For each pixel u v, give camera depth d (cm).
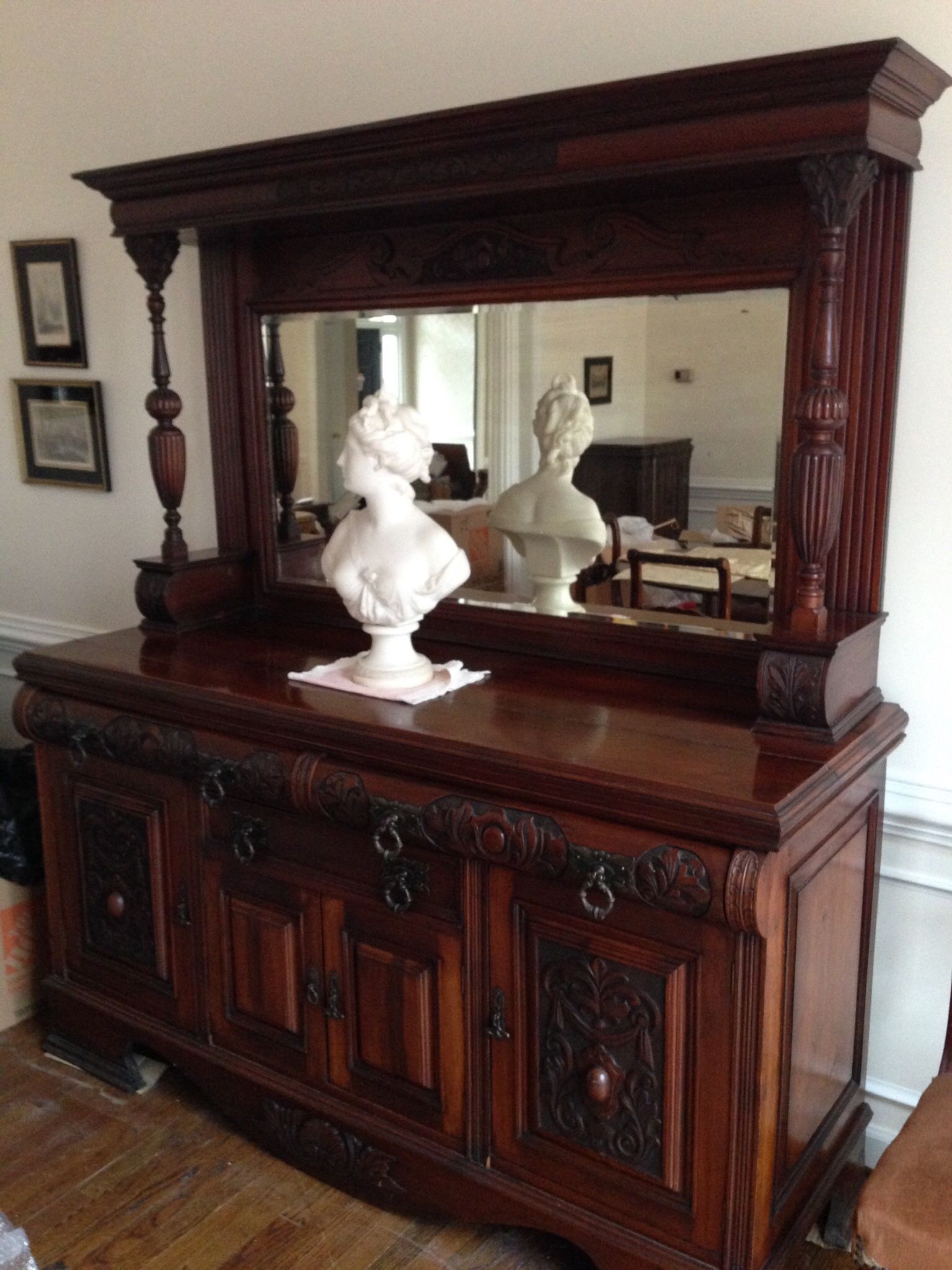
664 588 200
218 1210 203
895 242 173
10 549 331
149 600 241
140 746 210
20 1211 202
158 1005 226
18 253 300
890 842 198
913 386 183
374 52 232
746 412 187
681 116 157
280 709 188
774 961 153
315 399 235
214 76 257
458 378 214
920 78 152
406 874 181
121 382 291
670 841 151
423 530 195
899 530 189
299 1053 204
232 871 206
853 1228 141
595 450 202
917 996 201
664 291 189
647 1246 167
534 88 213
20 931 258
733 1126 156
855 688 174
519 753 163
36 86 287
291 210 200
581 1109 170
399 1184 194
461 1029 181
